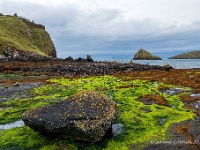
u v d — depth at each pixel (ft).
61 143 46.57
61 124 46.73
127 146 46.44
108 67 223.30
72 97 54.44
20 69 195.93
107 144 47.19
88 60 371.35
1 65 219.41
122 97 84.58
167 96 88.02
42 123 48.08
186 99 81.61
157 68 234.58
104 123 47.67
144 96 85.71
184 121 59.16
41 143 47.98
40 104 76.33
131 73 175.11
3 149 46.60
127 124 57.06
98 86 107.76
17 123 60.64
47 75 164.35
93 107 50.65
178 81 124.47
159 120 60.54
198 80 127.34
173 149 44.52
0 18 641.40
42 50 647.15
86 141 46.91
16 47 409.90
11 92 98.53
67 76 156.76
